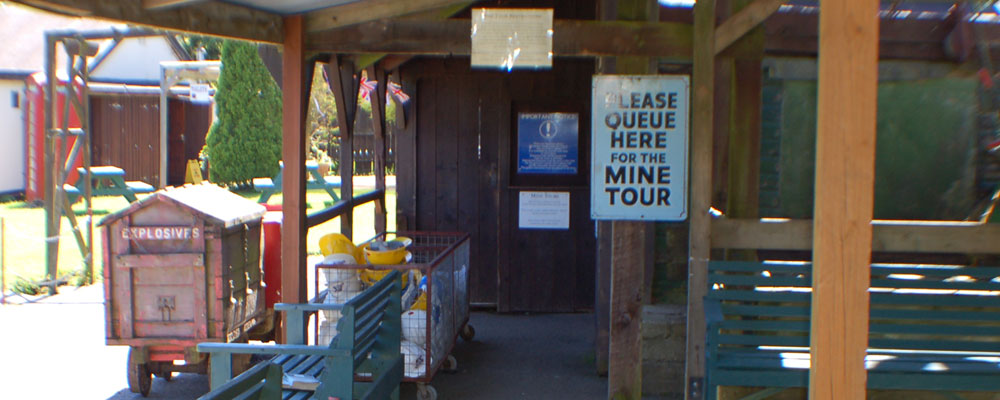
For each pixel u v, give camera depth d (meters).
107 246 5.43
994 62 5.36
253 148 21.64
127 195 18.83
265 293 6.34
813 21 5.41
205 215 5.40
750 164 4.72
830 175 2.46
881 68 5.53
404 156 8.34
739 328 4.39
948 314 4.30
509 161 8.18
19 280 9.15
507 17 4.57
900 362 4.15
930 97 5.50
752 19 4.38
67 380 5.98
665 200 4.62
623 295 4.81
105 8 3.45
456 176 8.35
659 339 5.57
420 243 8.03
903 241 4.34
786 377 4.01
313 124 26.36
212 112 23.38
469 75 8.26
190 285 5.47
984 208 5.43
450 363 6.31
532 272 8.27
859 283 2.47
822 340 2.50
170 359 5.55
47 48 9.31
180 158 23.42
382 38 4.74
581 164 8.19
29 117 18.14
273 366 3.10
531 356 6.78
